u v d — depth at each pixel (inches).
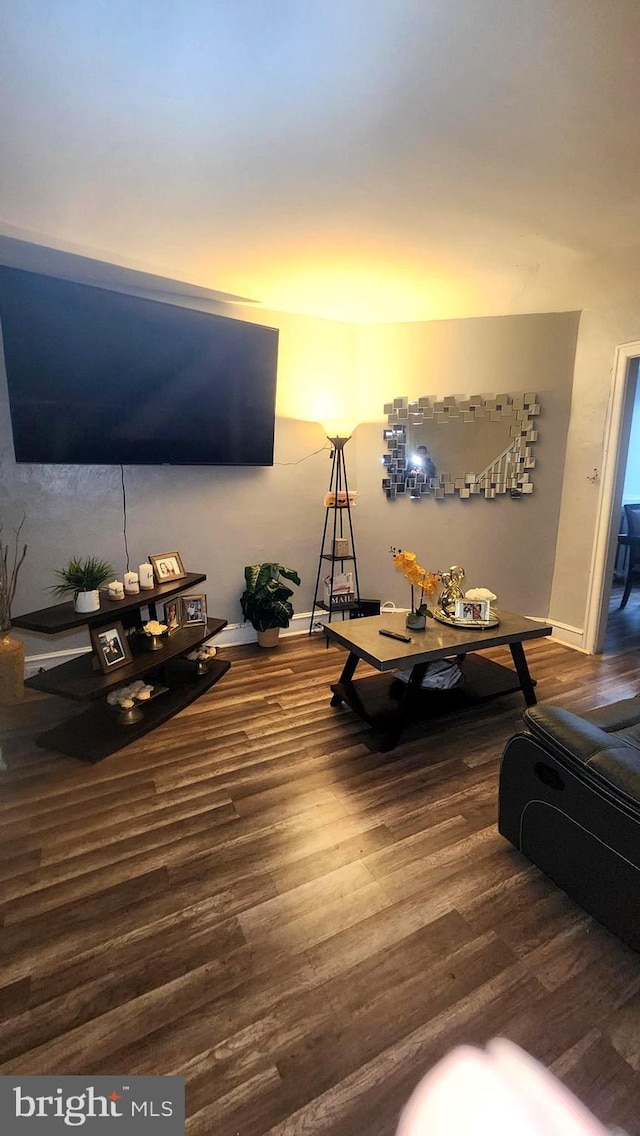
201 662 120.7
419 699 101.0
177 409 122.1
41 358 104.2
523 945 54.7
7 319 99.8
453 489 149.6
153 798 78.8
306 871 64.7
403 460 152.1
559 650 142.5
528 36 50.8
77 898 60.6
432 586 99.3
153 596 106.0
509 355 139.2
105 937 55.6
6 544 112.5
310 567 157.1
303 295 127.1
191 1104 41.1
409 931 56.4
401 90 58.3
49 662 121.9
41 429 107.6
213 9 47.2
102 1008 48.2
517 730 98.9
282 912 58.7
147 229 91.7
